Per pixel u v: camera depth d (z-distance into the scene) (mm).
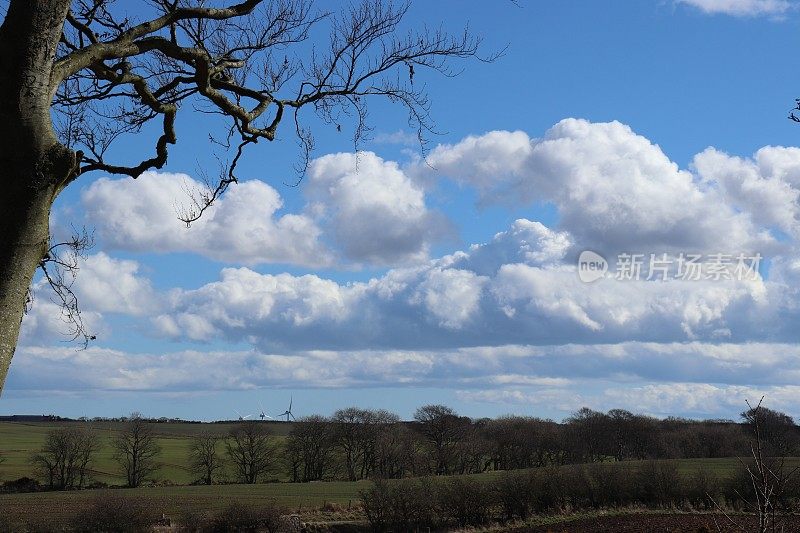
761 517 5434
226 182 8102
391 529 51188
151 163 6719
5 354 3791
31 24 3955
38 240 4008
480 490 50312
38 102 4020
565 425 87562
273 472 89188
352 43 7332
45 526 50188
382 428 91375
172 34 6078
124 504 51812
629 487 48312
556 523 43438
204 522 52750
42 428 132375
